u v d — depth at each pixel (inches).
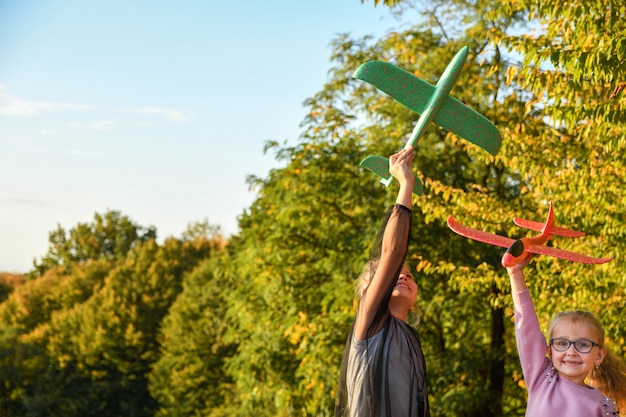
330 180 622.8
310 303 645.3
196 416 1435.8
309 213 652.7
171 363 1497.3
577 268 324.8
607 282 315.0
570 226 355.9
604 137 300.0
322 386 570.6
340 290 583.2
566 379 128.1
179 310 1599.4
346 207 640.4
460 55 123.6
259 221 739.4
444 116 125.0
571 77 279.0
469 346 593.3
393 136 621.0
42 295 2437.3
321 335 574.6
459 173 570.6
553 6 268.1
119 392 1899.6
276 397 650.2
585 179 319.9
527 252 132.0
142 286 2030.0
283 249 667.4
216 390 1430.9
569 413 124.9
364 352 121.1
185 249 2207.2
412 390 120.0
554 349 129.1
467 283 403.2
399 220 121.4
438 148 594.9
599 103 263.7
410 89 125.3
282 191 671.8
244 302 711.1
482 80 551.5
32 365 1796.3
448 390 544.7
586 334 127.5
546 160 359.6
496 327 574.2
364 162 129.6
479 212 399.9
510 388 594.2
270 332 659.4
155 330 1968.5
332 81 669.3
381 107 624.7
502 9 307.4
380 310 121.3
